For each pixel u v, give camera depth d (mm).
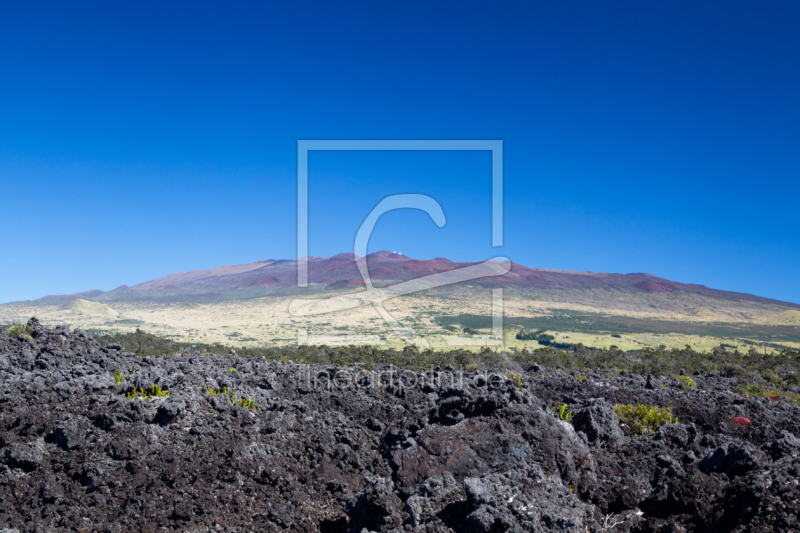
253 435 8625
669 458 8281
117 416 8242
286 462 8312
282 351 23734
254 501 7355
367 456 8961
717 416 11234
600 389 13055
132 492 7184
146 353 19625
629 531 7129
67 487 7160
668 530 6887
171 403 8602
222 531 6777
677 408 11578
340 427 9492
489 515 6203
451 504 6883
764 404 12445
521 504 6359
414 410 9953
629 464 8508
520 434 8203
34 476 7250
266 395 10570
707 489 7270
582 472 8094
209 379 10695
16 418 8203
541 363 23531
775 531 6227
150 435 8078
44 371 10406
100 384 9461
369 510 7117
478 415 9023
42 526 6512
